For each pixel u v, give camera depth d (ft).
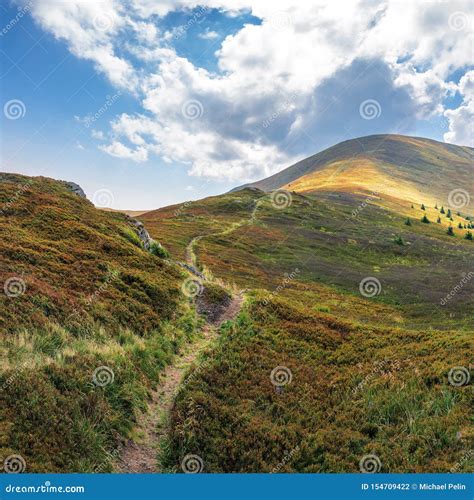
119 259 102.68
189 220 351.87
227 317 93.50
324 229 372.99
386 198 592.19
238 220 370.53
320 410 52.60
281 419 49.57
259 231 331.16
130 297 82.12
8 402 38.22
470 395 49.73
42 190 135.13
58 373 44.78
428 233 422.00
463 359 59.72
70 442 37.40
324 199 538.47
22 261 76.07
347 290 195.21
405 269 277.44
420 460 41.22
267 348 71.67
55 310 61.77
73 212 123.95
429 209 594.24
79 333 59.41
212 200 463.83
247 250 261.24
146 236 146.92
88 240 105.60
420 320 140.87
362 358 69.82
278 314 92.94
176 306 90.17
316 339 79.25
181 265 144.66
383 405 51.52
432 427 44.98
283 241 309.42
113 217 141.28
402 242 352.90
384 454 42.27
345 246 324.60
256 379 58.70
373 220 446.19
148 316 77.10
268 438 44.96
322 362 68.90
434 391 52.31
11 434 35.17
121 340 64.59
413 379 56.44
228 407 49.52
